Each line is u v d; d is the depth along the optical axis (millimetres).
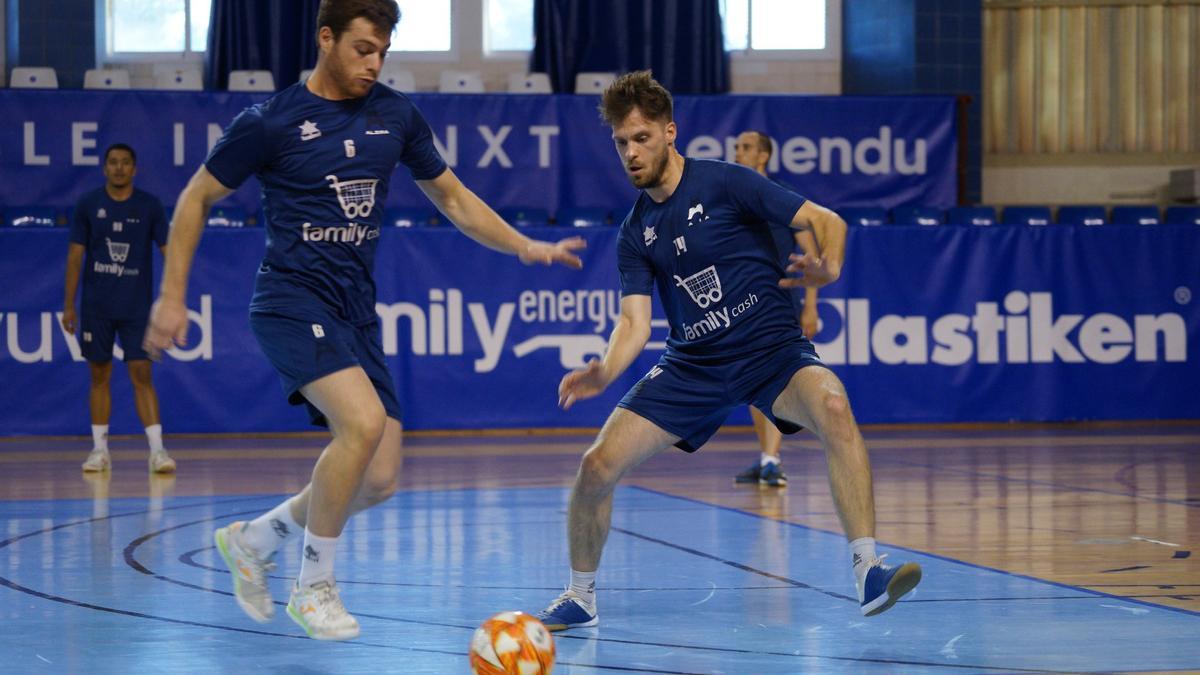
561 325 17375
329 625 5098
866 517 5449
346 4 5199
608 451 5730
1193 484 11773
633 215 6055
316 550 5145
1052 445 15656
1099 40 23766
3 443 16312
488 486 11852
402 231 17094
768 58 23812
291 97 5324
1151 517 9555
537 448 15672
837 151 20969
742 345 5852
